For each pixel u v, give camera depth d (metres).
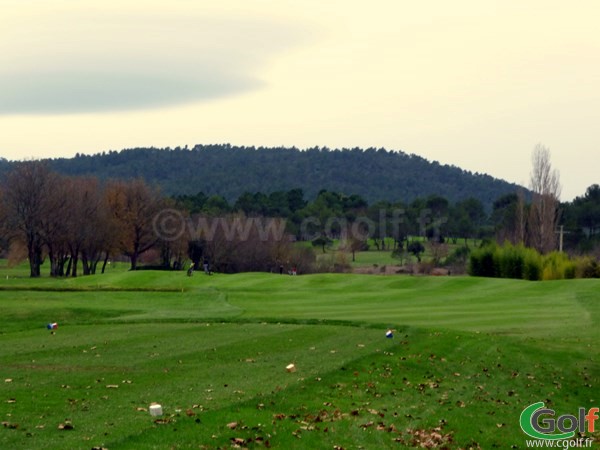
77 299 53.91
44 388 22.06
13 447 16.39
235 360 27.38
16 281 87.50
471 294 59.56
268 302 54.03
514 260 83.44
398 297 57.34
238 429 18.41
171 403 20.47
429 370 27.77
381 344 31.50
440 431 20.55
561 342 34.22
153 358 27.59
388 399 23.22
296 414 20.27
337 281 73.75
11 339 32.94
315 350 29.81
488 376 27.84
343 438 18.83
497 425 21.92
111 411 19.52
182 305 51.47
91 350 29.44
